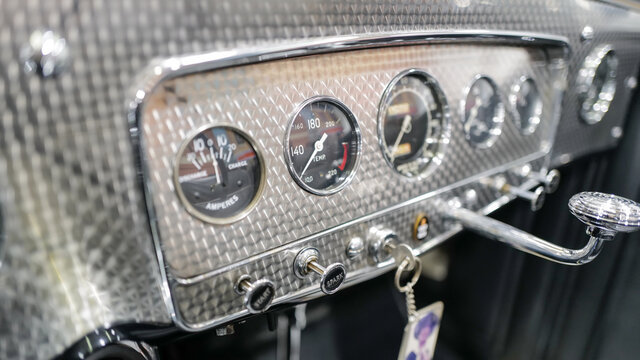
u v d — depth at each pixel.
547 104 0.41
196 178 0.23
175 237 0.22
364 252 0.31
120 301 0.22
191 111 0.21
